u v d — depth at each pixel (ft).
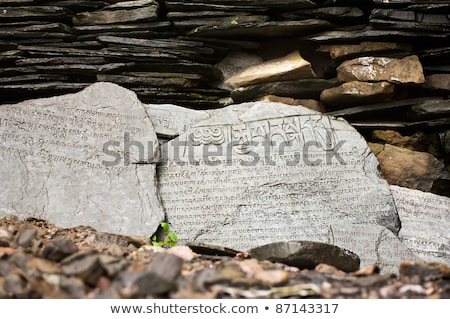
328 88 8.73
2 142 7.67
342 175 7.78
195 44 8.78
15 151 7.65
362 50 8.71
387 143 8.64
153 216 7.54
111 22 8.71
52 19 8.70
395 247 7.51
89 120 7.84
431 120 8.66
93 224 7.45
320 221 7.63
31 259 5.48
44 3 8.70
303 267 6.48
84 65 8.61
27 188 7.54
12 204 7.47
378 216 7.64
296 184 7.74
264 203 7.69
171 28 8.82
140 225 7.49
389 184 8.31
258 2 8.65
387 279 5.49
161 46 8.68
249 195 7.72
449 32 8.64
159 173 7.81
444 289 5.39
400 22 8.59
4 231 6.50
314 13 8.70
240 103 8.77
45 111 7.83
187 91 8.77
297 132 7.91
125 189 7.60
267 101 8.32
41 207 7.48
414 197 7.99
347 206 7.67
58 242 5.74
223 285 5.30
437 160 8.48
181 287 5.27
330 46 8.84
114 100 7.92
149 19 8.70
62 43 8.70
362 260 7.45
